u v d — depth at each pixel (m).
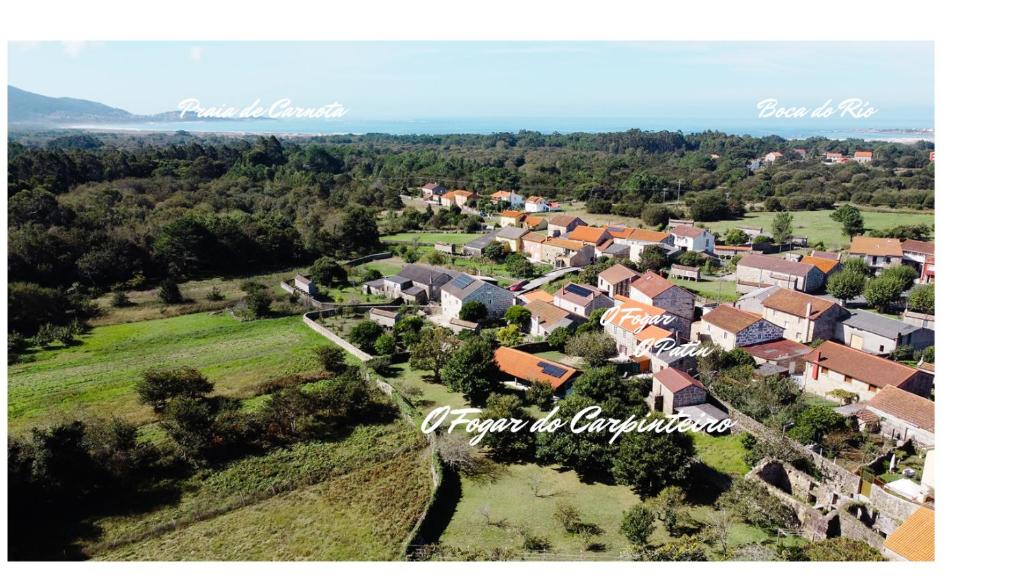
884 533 39.38
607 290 94.12
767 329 69.81
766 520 40.44
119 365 70.25
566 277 106.56
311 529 40.56
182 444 48.41
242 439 51.22
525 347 71.44
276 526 41.03
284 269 122.06
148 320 88.81
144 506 42.97
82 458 44.09
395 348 71.38
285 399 53.84
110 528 40.44
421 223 164.00
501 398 51.88
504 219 158.62
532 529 40.28
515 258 116.12
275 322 87.19
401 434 52.88
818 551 35.28
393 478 46.41
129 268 106.81
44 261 98.38
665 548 37.31
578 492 44.88
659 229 142.62
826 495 42.12
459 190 190.12
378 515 41.97
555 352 72.44
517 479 46.53
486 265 120.12
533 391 57.16
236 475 46.75
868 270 95.38
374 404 58.69
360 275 114.00
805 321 72.12
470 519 41.47
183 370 60.09
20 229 100.69
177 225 110.50
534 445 49.81
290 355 73.50
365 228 136.50
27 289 84.38
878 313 80.06
